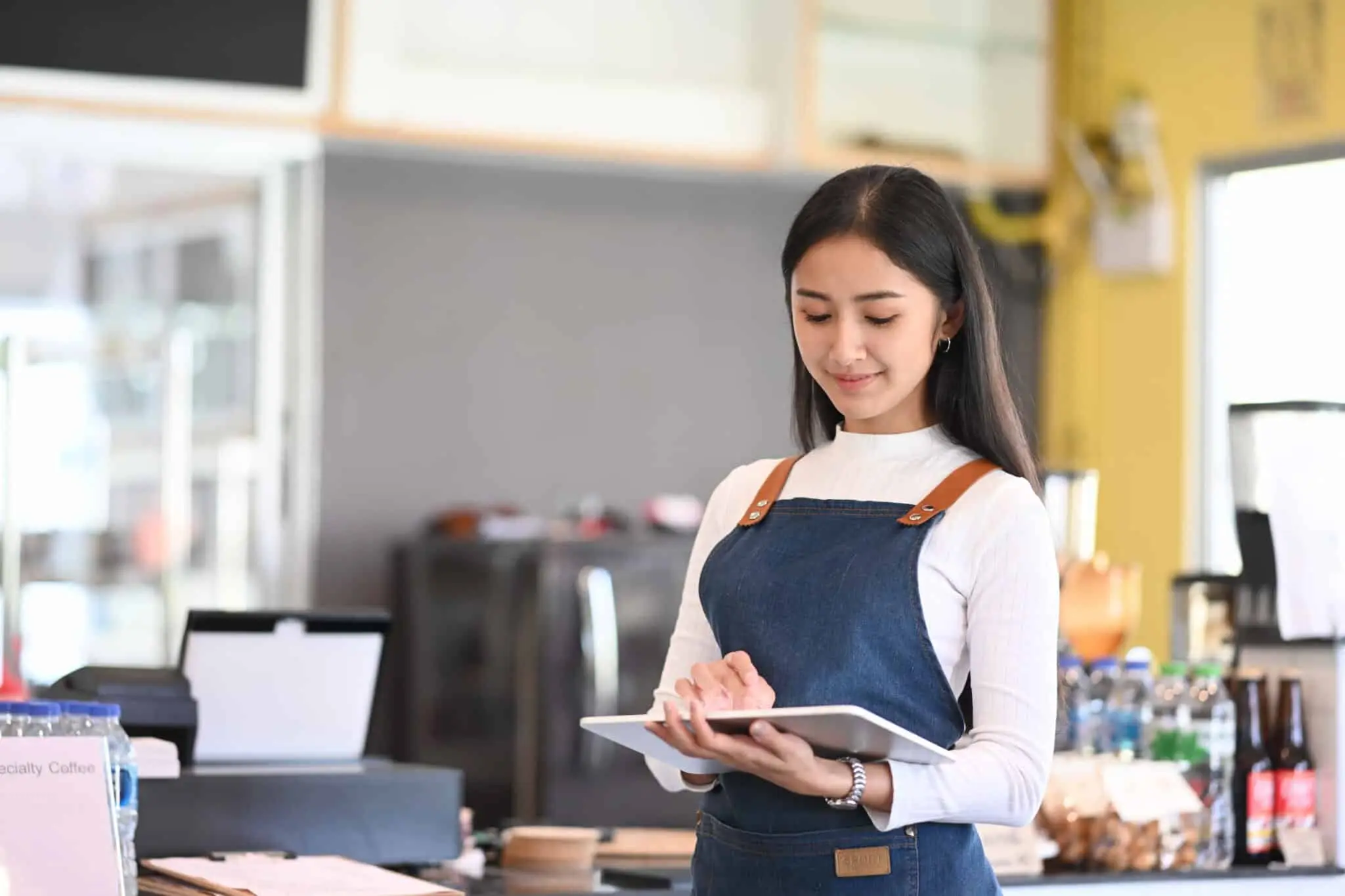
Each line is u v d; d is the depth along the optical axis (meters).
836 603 2.16
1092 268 6.90
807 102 6.48
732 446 6.81
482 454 6.43
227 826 2.99
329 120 5.97
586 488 6.58
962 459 2.24
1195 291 6.63
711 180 6.76
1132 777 3.33
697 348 6.77
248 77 5.86
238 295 6.16
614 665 5.81
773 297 6.90
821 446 2.39
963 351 2.24
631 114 6.40
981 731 2.08
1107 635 3.71
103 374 5.79
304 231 6.16
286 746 3.28
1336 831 3.45
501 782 5.79
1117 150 6.77
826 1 6.59
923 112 6.90
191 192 6.10
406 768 3.20
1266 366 6.45
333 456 6.21
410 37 6.29
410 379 6.34
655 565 5.92
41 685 5.36
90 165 5.93
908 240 2.13
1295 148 6.27
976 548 2.14
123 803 2.34
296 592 6.11
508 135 6.21
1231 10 6.46
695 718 1.97
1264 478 3.61
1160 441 6.71
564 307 6.57
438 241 6.40
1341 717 3.45
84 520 5.67
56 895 2.17
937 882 2.12
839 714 1.90
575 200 6.61
